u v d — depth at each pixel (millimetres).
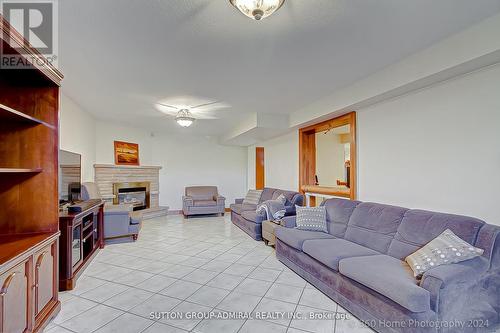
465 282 1758
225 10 1884
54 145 2205
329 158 6195
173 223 6188
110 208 4660
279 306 2355
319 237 3113
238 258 3678
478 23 2076
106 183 5828
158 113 5023
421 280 1786
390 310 1851
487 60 2139
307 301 2447
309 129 4824
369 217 2947
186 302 2422
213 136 8023
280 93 3801
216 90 3656
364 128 3590
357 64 2826
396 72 2787
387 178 3232
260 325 2062
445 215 2283
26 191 2150
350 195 3781
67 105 3947
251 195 6242
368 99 3215
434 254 1936
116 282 2861
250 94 3838
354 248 2676
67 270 2658
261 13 1605
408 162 2963
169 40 2303
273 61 2736
